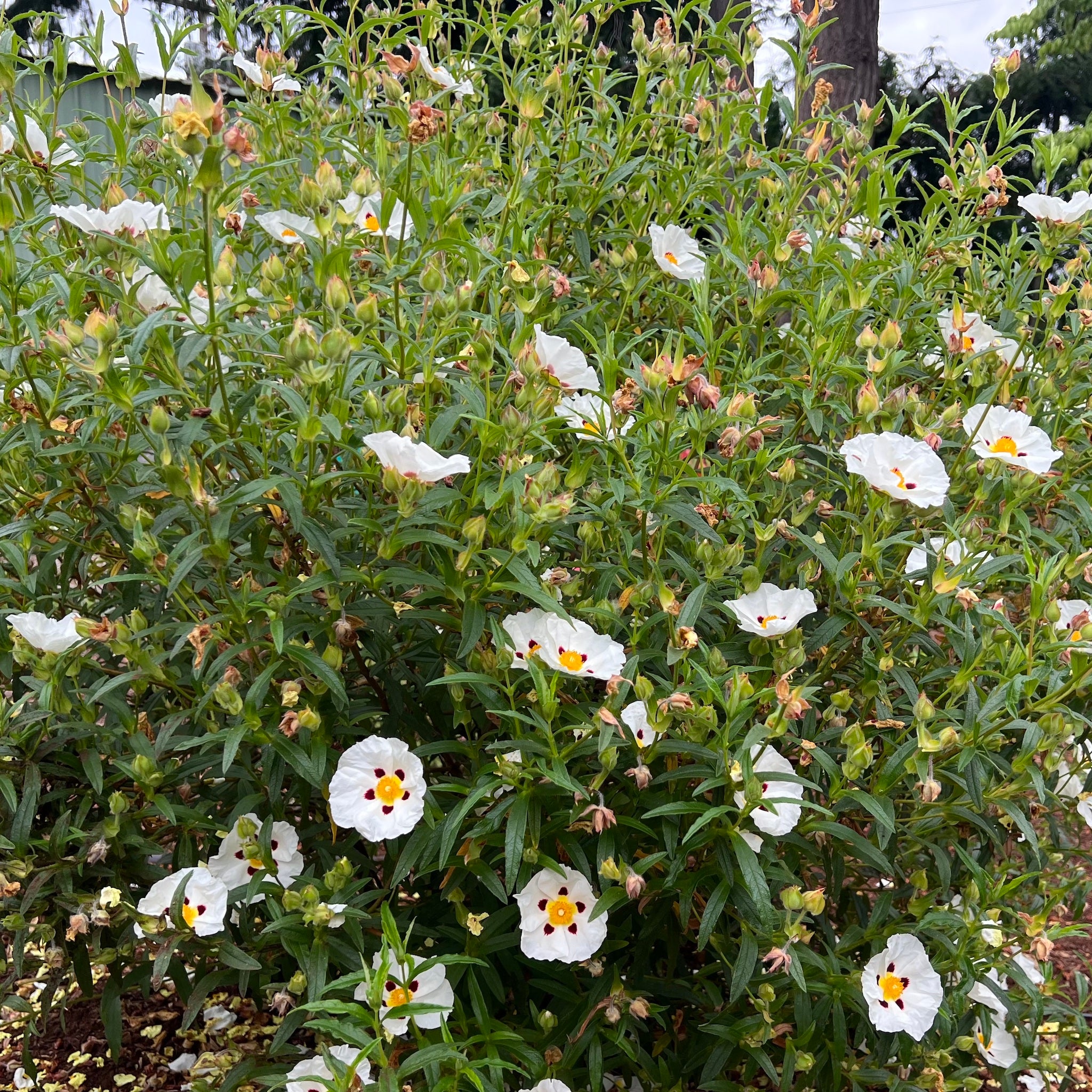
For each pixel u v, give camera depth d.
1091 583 0.89
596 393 0.79
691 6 1.09
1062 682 0.83
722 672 0.78
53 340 0.72
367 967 0.64
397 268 0.83
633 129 1.12
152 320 0.69
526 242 0.97
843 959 0.85
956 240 1.11
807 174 1.16
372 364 0.82
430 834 0.76
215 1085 0.95
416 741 0.88
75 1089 1.00
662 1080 0.83
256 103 1.11
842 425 1.01
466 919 0.78
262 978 0.84
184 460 0.74
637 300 1.10
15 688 0.88
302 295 0.96
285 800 0.89
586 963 0.83
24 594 0.81
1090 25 4.94
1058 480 1.00
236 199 0.94
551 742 0.72
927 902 0.85
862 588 0.87
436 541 0.72
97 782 0.79
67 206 0.91
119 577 0.74
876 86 2.36
